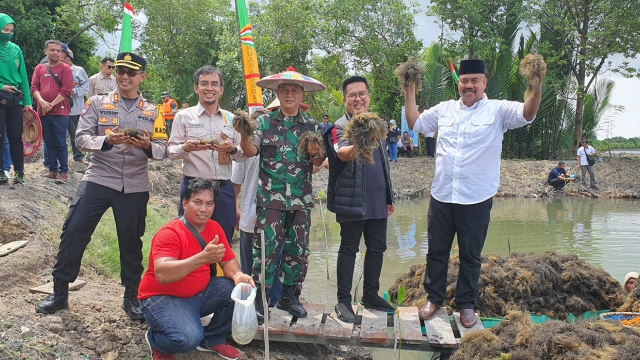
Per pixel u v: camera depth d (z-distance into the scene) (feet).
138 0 77.30
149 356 12.49
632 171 63.21
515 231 34.58
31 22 64.34
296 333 13.37
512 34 73.31
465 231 14.07
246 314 11.18
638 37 68.28
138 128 13.42
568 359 11.46
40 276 15.48
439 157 14.47
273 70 74.74
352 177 13.84
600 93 77.56
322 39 78.54
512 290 17.84
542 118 74.84
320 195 22.97
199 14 80.12
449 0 72.33
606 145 98.43
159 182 36.52
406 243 29.84
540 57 12.82
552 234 33.35
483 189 13.91
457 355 12.93
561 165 57.82
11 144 21.01
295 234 13.51
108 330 12.96
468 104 14.35
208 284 12.41
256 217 13.69
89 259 18.21
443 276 14.70
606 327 12.69
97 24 75.97
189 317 11.68
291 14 74.23
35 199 20.79
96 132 13.32
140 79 13.60
